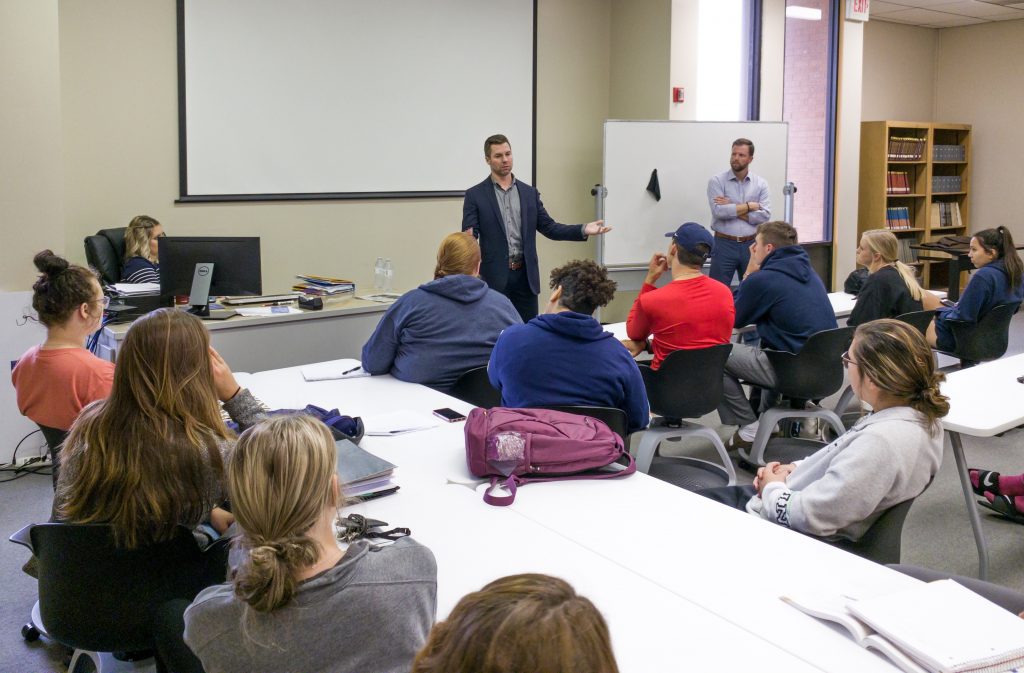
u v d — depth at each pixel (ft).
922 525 11.37
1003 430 8.50
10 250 13.25
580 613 2.31
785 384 12.59
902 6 27.94
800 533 6.40
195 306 13.28
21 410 8.06
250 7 17.74
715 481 11.29
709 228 22.22
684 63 22.20
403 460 7.63
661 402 11.40
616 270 21.58
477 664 2.21
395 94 19.95
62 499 5.68
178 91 17.13
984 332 15.30
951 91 32.53
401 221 20.59
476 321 10.53
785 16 24.03
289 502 4.00
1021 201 31.07
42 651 8.32
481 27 21.08
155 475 5.47
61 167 13.55
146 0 16.58
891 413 6.63
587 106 23.62
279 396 9.88
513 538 5.98
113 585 5.62
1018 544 10.76
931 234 31.81
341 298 15.51
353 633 3.92
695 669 4.42
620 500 6.69
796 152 24.99
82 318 7.99
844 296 17.75
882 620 4.59
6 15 12.87
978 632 4.47
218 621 3.93
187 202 17.52
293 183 18.80
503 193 16.97
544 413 7.43
